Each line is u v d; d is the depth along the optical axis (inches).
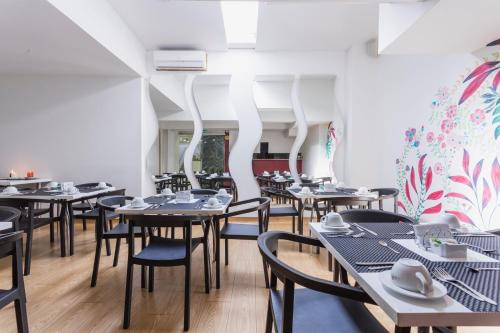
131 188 181.9
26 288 89.0
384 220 77.4
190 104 190.4
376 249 46.6
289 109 193.0
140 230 96.7
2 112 182.9
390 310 28.2
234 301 81.4
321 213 150.0
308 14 142.3
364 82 181.3
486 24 82.7
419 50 103.0
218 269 89.9
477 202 103.5
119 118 181.9
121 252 123.0
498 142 94.7
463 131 110.4
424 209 134.7
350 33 163.9
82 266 107.1
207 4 134.7
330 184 140.6
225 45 179.5
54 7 100.3
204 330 67.6
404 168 151.7
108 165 182.4
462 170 110.8
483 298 29.7
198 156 193.0
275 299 49.6
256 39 170.7
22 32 119.1
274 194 143.1
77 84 181.8
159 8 138.7
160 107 204.8
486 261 41.0
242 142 189.6
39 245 132.1
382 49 101.8
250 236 93.3
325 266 108.4
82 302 80.6
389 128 166.9
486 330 67.8
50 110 182.1
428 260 41.4
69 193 117.8
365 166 182.5
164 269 105.7
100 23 129.0
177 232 154.5
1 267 104.8
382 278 33.5
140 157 181.6
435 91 126.9
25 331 54.6
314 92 193.9
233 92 188.4
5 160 183.5
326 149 190.9
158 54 180.5
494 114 96.3
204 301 81.4
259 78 193.6
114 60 150.8
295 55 187.3
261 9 137.9
